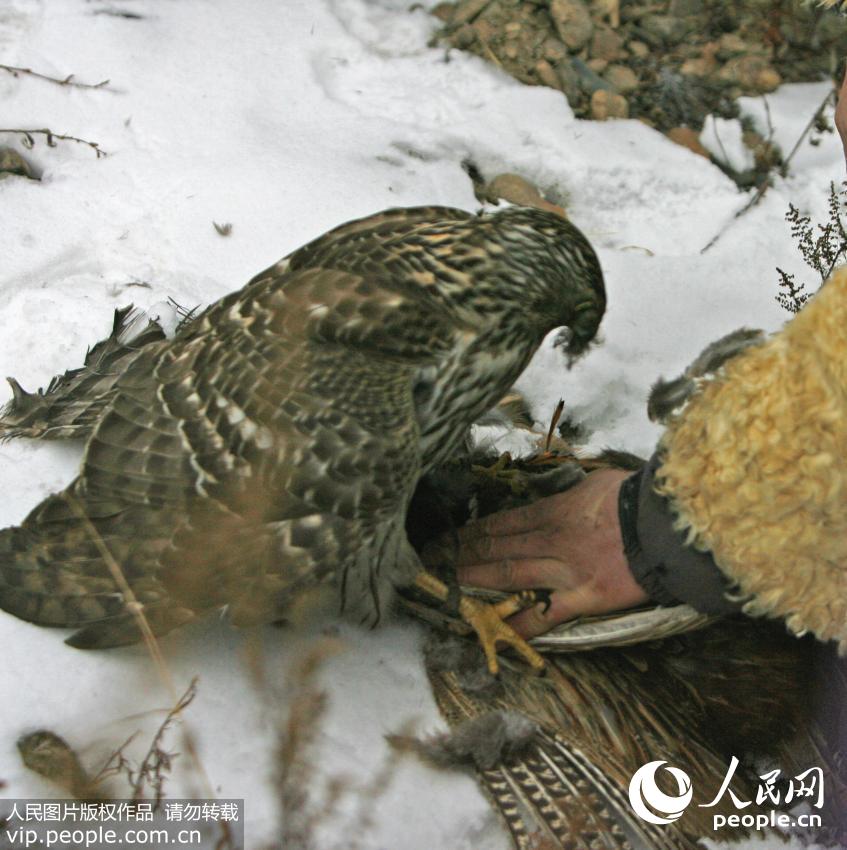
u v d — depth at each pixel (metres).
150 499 1.53
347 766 1.50
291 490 1.51
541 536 1.58
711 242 2.10
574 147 2.16
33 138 2.04
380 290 1.57
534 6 2.31
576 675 1.58
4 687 1.51
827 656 1.56
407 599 1.62
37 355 1.80
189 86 2.13
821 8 2.31
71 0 2.21
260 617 1.50
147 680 1.53
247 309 1.58
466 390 1.60
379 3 2.31
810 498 1.40
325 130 2.12
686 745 1.56
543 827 1.51
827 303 1.38
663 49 2.31
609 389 1.90
